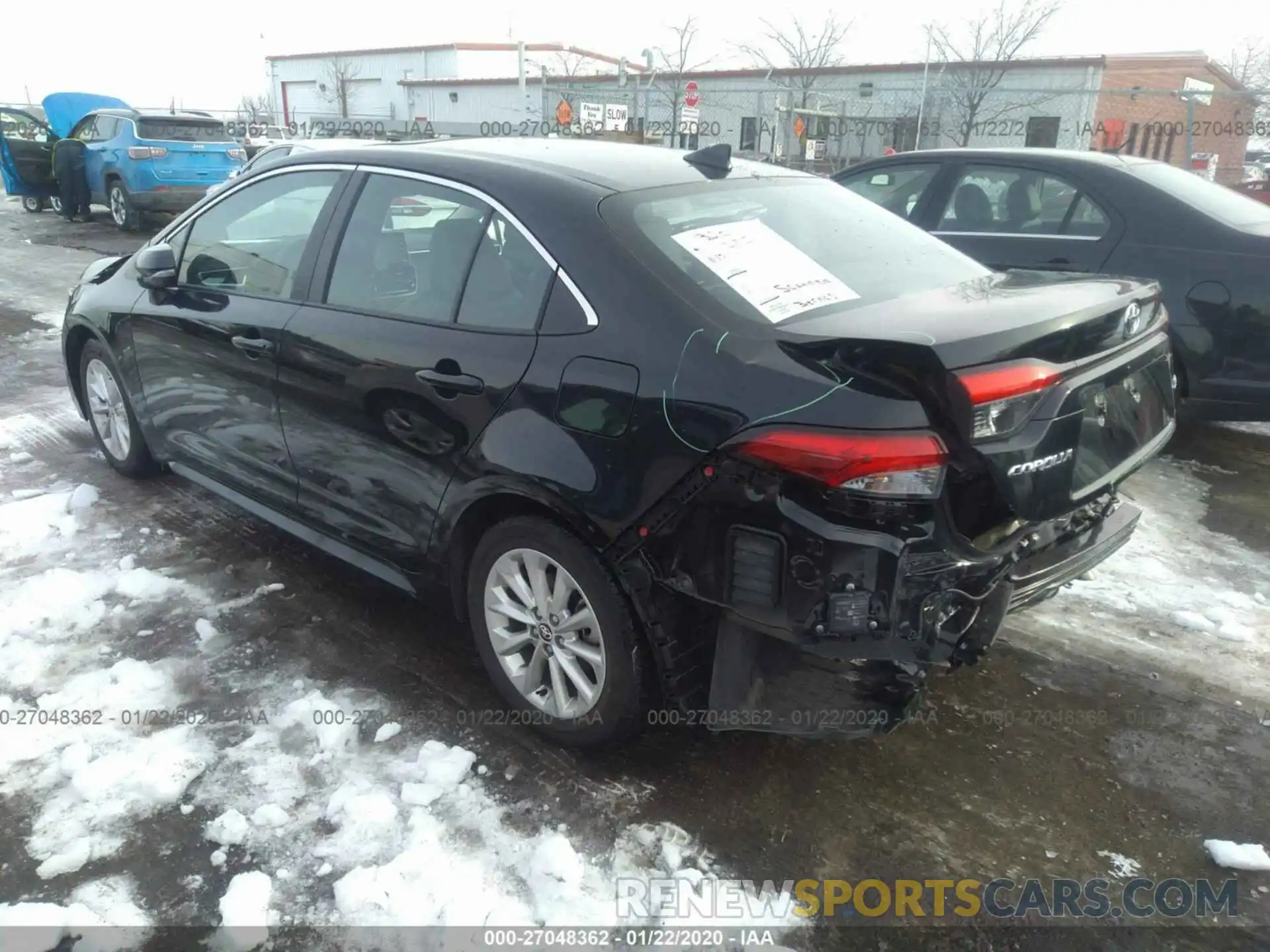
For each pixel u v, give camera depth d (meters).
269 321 3.49
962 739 2.99
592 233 2.69
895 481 2.12
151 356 4.17
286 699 3.12
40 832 2.53
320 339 3.27
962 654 2.44
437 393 2.88
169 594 3.76
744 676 2.43
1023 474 2.25
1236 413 5.07
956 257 3.25
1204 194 5.34
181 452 4.21
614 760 2.85
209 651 3.38
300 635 3.49
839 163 18.05
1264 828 2.64
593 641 2.70
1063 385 2.35
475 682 3.23
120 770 2.74
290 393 3.42
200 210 4.06
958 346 2.17
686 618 2.50
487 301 2.87
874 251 3.03
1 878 2.38
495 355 2.76
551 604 2.79
